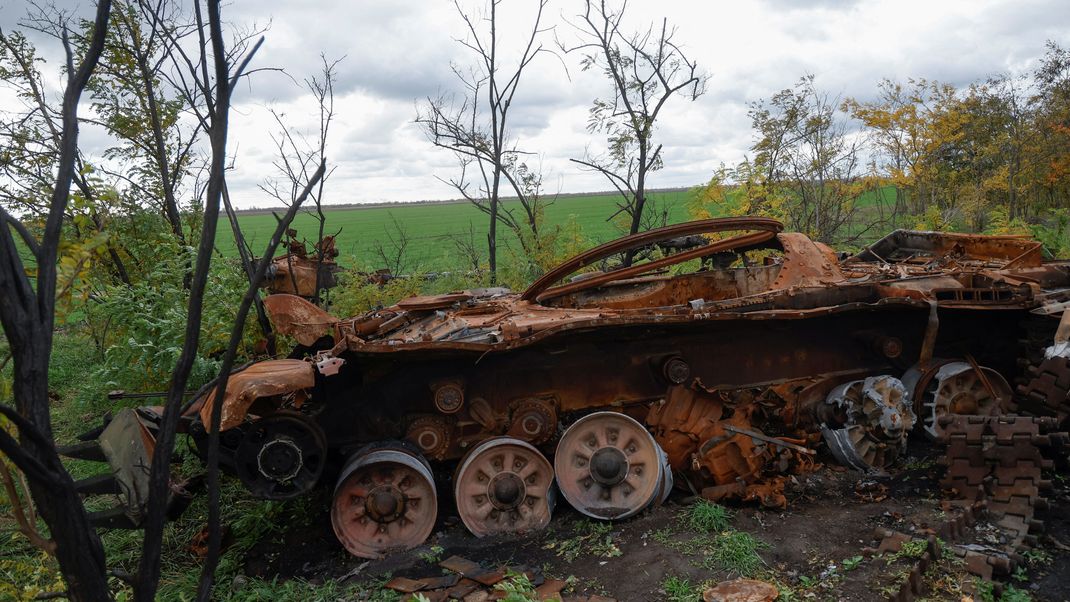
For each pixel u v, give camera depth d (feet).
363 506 18.26
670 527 17.19
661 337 20.35
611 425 19.03
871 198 131.03
